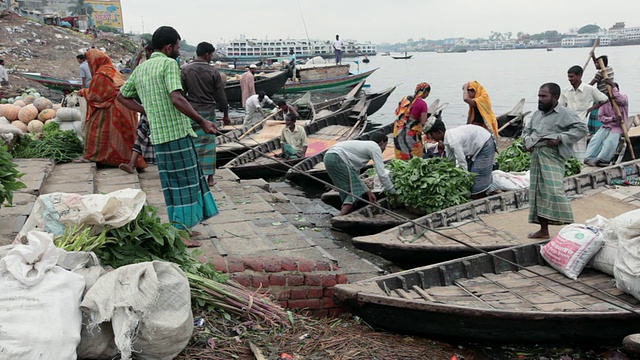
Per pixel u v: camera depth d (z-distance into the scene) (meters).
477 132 7.90
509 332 4.71
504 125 13.32
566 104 10.70
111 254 4.00
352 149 7.78
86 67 15.40
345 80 28.88
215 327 4.04
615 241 5.49
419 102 9.84
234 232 6.37
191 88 7.77
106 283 3.32
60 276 3.28
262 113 14.81
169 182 5.45
